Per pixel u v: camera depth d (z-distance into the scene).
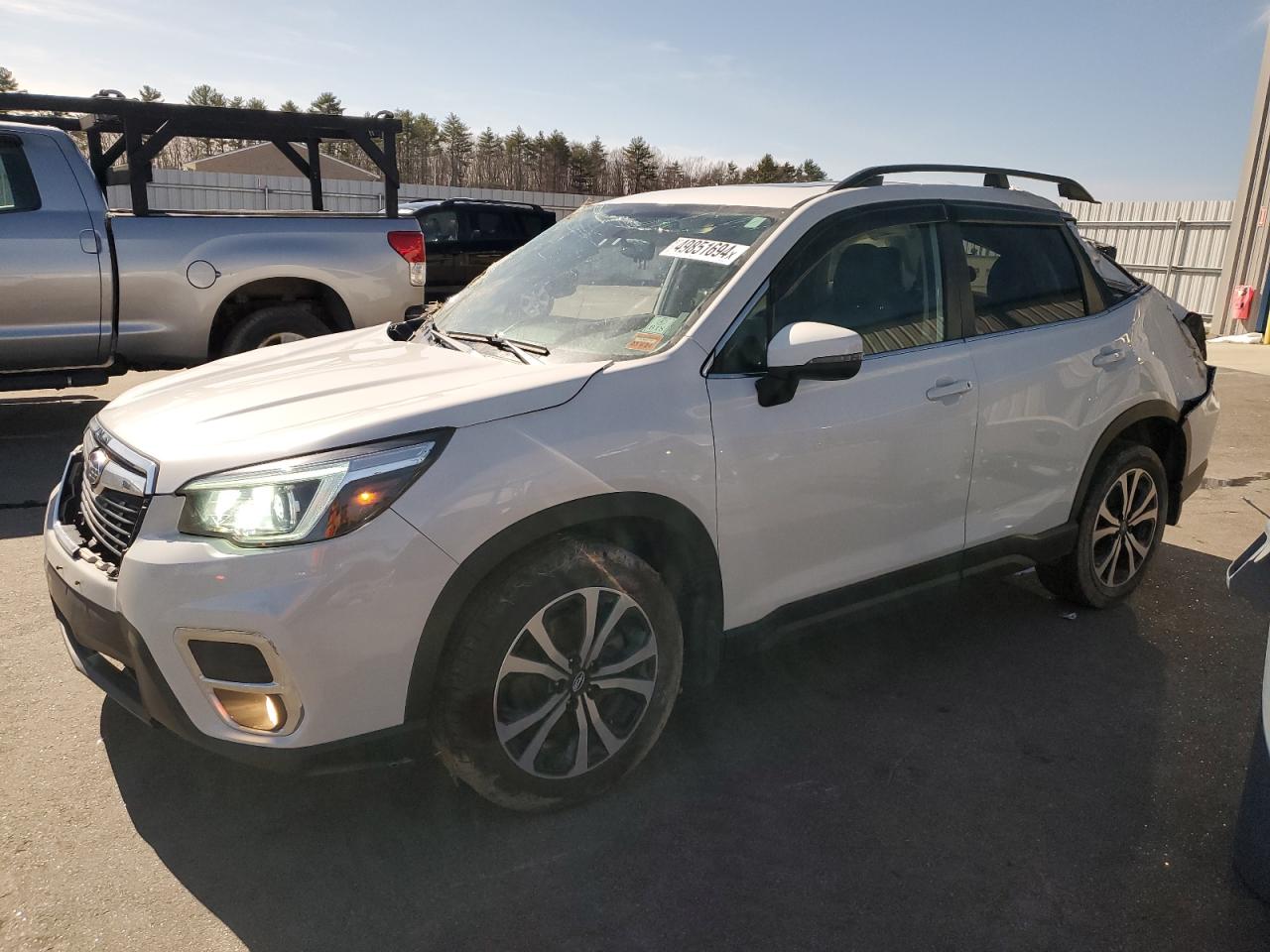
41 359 6.32
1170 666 3.68
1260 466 7.03
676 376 2.73
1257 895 2.38
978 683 3.51
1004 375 3.44
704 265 3.06
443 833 2.58
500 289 3.59
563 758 2.63
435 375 2.78
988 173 3.67
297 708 2.25
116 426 2.72
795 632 3.08
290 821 2.62
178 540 2.29
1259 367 12.15
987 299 3.54
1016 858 2.54
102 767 2.85
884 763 2.98
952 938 2.25
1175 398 4.12
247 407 2.62
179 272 6.51
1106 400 3.80
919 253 3.37
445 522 2.31
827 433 2.96
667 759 2.97
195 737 2.31
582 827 2.62
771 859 2.51
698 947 2.21
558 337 3.05
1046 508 3.71
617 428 2.58
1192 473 4.36
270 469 2.27
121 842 2.52
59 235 6.15
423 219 13.88
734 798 2.77
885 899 2.37
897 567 3.27
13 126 6.10
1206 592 4.45
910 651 3.78
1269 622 4.12
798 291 3.04
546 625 2.51
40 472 5.94
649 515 2.62
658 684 2.75
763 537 2.90
